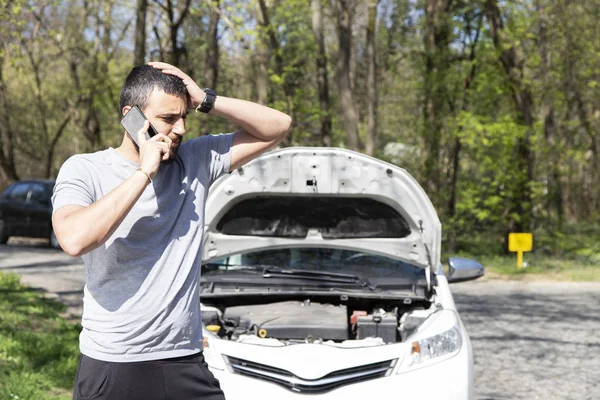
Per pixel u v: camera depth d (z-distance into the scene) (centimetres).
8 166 3653
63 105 3684
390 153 2708
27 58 3556
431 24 2309
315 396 464
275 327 532
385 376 475
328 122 2328
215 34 2241
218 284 583
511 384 714
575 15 2106
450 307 548
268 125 315
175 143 281
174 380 278
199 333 289
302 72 2280
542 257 2112
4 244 2145
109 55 2981
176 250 281
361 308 607
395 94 3344
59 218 252
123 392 273
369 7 2111
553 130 2612
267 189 565
